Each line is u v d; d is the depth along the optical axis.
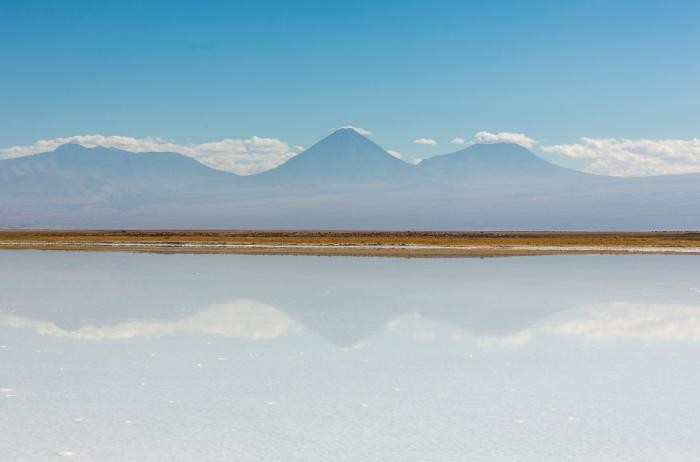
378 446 9.64
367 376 13.52
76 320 19.83
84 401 11.71
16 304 23.12
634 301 24.39
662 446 9.71
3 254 52.50
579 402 11.80
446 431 10.28
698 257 50.78
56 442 9.73
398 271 36.78
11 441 9.76
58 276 33.41
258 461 9.05
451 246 69.44
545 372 13.91
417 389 12.60
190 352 15.62
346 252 56.47
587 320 20.22
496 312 21.73
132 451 9.40
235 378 13.30
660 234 129.38
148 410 11.23
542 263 43.53
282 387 12.68
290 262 43.81
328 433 10.16
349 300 24.45
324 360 14.91
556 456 9.33
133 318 20.23
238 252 56.25
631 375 13.65
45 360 14.73
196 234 122.19
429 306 23.00
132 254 52.84
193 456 9.23
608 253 56.03
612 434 10.20
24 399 11.80
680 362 14.80
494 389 12.61
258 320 20.02
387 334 17.95
